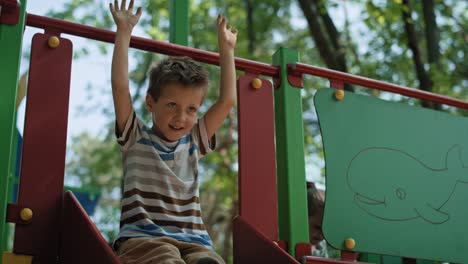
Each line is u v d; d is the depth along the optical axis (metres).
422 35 11.98
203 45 13.55
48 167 2.94
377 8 10.27
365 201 3.67
